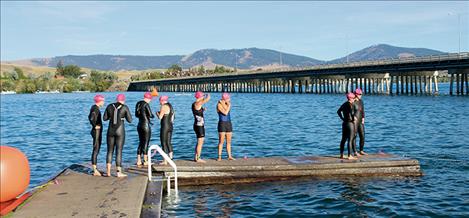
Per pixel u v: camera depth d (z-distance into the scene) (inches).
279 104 2529.5
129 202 382.3
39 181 614.5
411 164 573.0
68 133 1288.1
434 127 1148.5
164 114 552.7
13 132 1352.1
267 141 963.3
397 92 3120.1
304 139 984.3
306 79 4015.8
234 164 548.4
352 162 564.7
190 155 778.2
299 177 552.4
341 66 3272.6
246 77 4503.0
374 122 1333.7
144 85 7362.2
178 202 464.8
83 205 373.7
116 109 486.6
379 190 498.0
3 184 352.5
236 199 473.4
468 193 482.3
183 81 5797.2
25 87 6998.0
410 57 2711.6
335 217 409.7
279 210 433.7
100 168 550.0
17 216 345.1
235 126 1326.3
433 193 483.8
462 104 1991.9
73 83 7578.7
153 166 529.0
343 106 588.4
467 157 700.7
